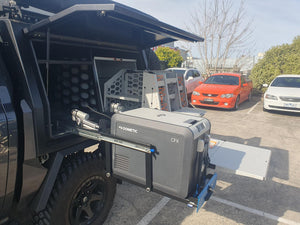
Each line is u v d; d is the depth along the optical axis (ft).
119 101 13.20
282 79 34.06
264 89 49.90
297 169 15.30
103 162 8.45
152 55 15.11
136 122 7.04
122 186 12.31
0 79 6.29
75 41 9.68
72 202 7.71
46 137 6.91
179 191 6.57
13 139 6.21
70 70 10.44
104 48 11.27
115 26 10.41
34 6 8.55
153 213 10.24
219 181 13.52
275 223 10.00
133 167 7.39
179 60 75.31
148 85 11.45
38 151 6.73
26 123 6.37
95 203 8.84
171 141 6.45
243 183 13.35
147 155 6.82
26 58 6.69
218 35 57.67
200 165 6.93
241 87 34.76
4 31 6.68
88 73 11.14
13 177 6.41
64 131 7.63
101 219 8.88
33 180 6.89
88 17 8.50
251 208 10.99
